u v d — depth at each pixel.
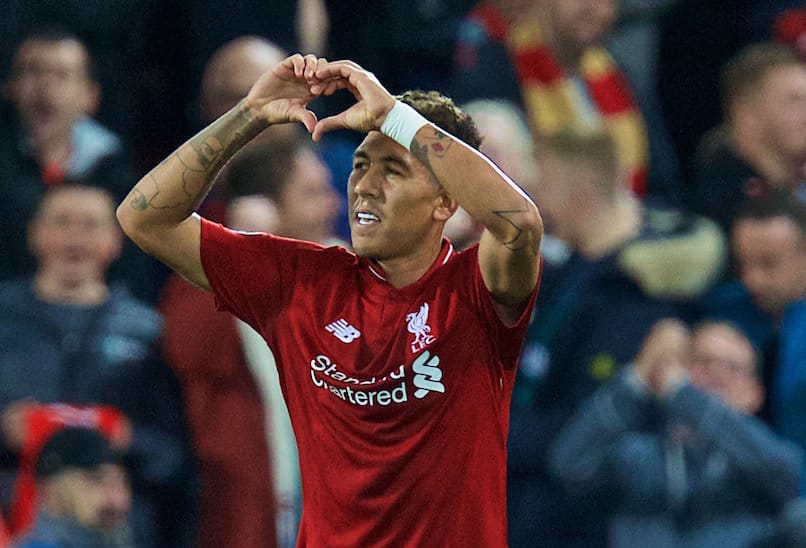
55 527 23.61
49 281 25.17
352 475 14.83
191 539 24.31
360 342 14.75
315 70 14.63
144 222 15.09
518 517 24.75
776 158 28.72
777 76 28.94
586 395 24.88
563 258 25.61
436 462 14.68
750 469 24.17
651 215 26.92
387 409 14.67
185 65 31.36
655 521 24.25
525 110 30.14
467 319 14.69
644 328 25.09
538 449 24.78
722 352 25.00
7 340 24.62
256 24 30.83
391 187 14.67
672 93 33.41
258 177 24.36
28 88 28.12
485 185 14.13
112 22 30.62
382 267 15.04
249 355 23.92
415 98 15.27
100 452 23.84
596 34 30.42
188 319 24.28
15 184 27.84
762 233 26.25
